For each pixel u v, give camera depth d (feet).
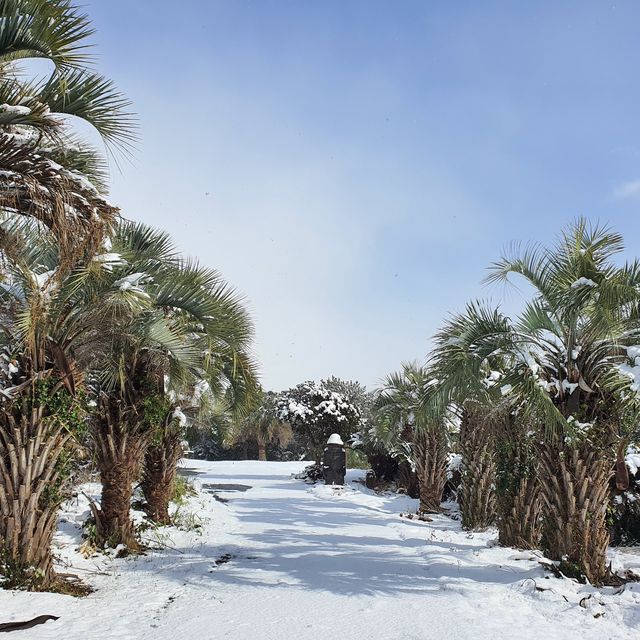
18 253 20.89
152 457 37.86
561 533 25.52
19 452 22.40
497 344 26.73
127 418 31.19
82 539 30.91
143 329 26.78
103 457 30.81
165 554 30.25
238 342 30.45
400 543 35.27
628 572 25.61
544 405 24.76
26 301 22.70
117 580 24.36
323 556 30.25
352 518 47.93
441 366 27.53
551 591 22.03
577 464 25.39
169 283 28.35
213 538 35.50
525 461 33.71
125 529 30.73
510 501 34.06
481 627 17.99
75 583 23.62
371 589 22.90
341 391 102.73
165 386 37.70
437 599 21.40
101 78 19.07
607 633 17.54
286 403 94.48
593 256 25.80
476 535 39.75
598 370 26.11
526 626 18.22
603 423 25.52
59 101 19.01
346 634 17.17
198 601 20.86
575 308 25.22
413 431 58.95
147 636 16.76
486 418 35.22
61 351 23.63
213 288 30.32
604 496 25.52
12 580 21.36
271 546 33.32
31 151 17.33
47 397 22.95
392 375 63.05
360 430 91.76
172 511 41.83
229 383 36.55
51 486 23.40
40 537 22.79
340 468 75.51
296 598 21.38
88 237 19.61
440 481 56.03
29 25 17.06
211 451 154.40
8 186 17.85
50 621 18.06
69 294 23.20
